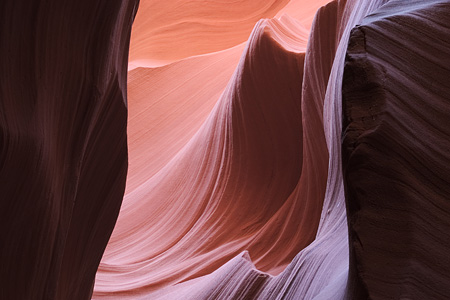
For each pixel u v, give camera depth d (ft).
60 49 6.91
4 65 5.74
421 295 4.73
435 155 5.31
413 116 5.43
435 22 6.13
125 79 10.11
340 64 16.85
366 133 5.31
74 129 7.79
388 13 6.57
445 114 5.51
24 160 6.12
